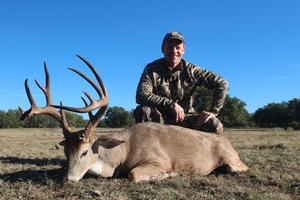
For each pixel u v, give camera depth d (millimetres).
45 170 2572
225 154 2453
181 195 1776
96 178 2238
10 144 5836
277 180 2197
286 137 7332
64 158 3621
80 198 1720
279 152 3861
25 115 2018
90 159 2160
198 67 2852
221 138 2559
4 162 3207
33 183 2041
